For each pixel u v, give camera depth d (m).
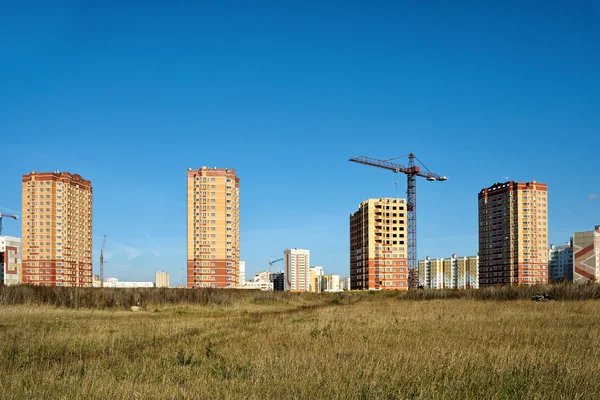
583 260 154.38
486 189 196.12
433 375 15.61
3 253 159.50
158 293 64.31
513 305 55.56
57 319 37.22
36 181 153.88
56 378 15.25
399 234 165.88
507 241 182.75
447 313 43.53
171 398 12.92
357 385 14.22
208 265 152.25
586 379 14.41
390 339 24.39
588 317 37.44
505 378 15.27
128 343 23.92
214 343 23.53
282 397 13.23
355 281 177.38
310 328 29.42
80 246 165.75
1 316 38.56
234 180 160.00
